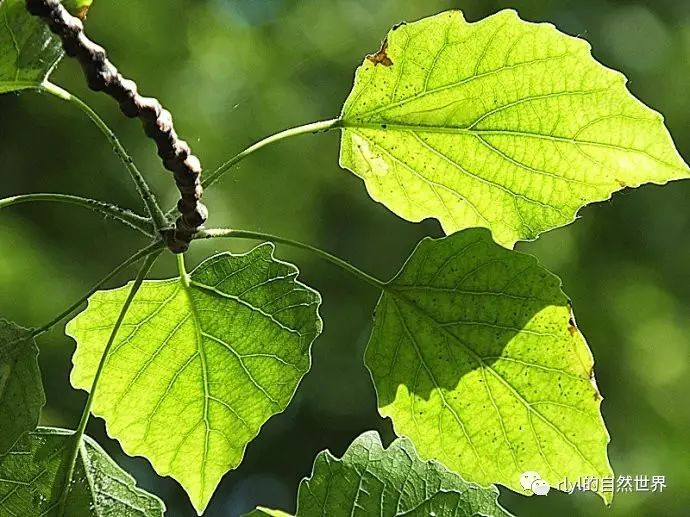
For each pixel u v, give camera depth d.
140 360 0.53
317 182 1.61
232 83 1.62
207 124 1.55
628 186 0.52
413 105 0.52
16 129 1.46
